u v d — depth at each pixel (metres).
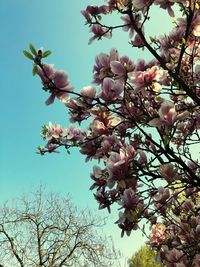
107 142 3.50
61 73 3.11
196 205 4.77
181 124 4.38
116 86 3.28
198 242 3.96
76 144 3.83
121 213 3.16
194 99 3.62
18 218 18.69
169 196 3.19
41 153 3.98
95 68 3.70
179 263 3.64
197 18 3.64
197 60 4.38
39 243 18.67
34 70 3.01
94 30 4.11
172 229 4.46
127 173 3.08
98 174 3.54
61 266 18.34
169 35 4.12
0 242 17.97
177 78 3.64
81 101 3.31
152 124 2.93
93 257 17.89
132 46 4.25
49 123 3.96
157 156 3.38
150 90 3.13
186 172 3.66
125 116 3.67
